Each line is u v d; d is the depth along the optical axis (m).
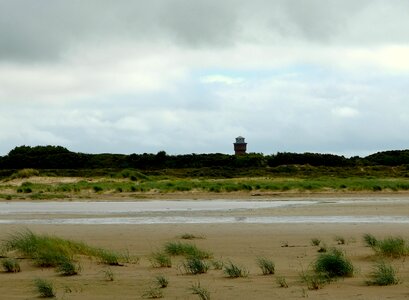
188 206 38.38
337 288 10.92
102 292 11.09
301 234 21.80
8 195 48.69
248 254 16.50
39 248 15.21
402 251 15.21
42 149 87.75
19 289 11.53
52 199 46.84
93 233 22.88
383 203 39.44
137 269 13.82
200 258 15.27
